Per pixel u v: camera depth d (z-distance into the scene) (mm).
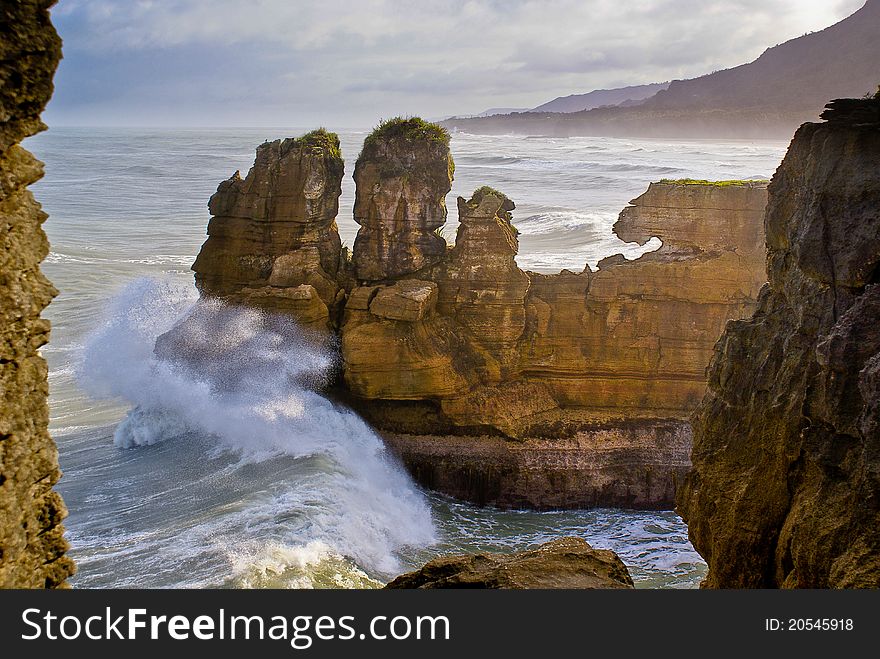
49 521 8148
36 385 7879
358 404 27609
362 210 28609
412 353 26469
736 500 14547
